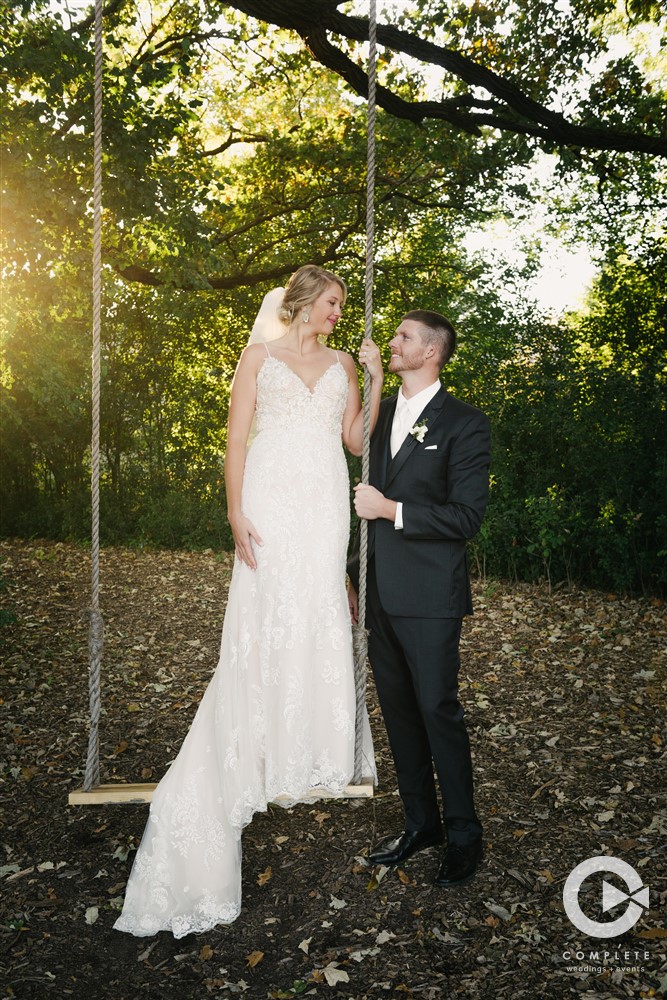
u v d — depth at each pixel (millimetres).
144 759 4004
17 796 3562
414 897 2699
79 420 11484
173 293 9531
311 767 2775
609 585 7465
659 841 2986
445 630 2717
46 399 8359
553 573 7852
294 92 11453
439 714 2709
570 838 3047
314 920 2613
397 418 2893
